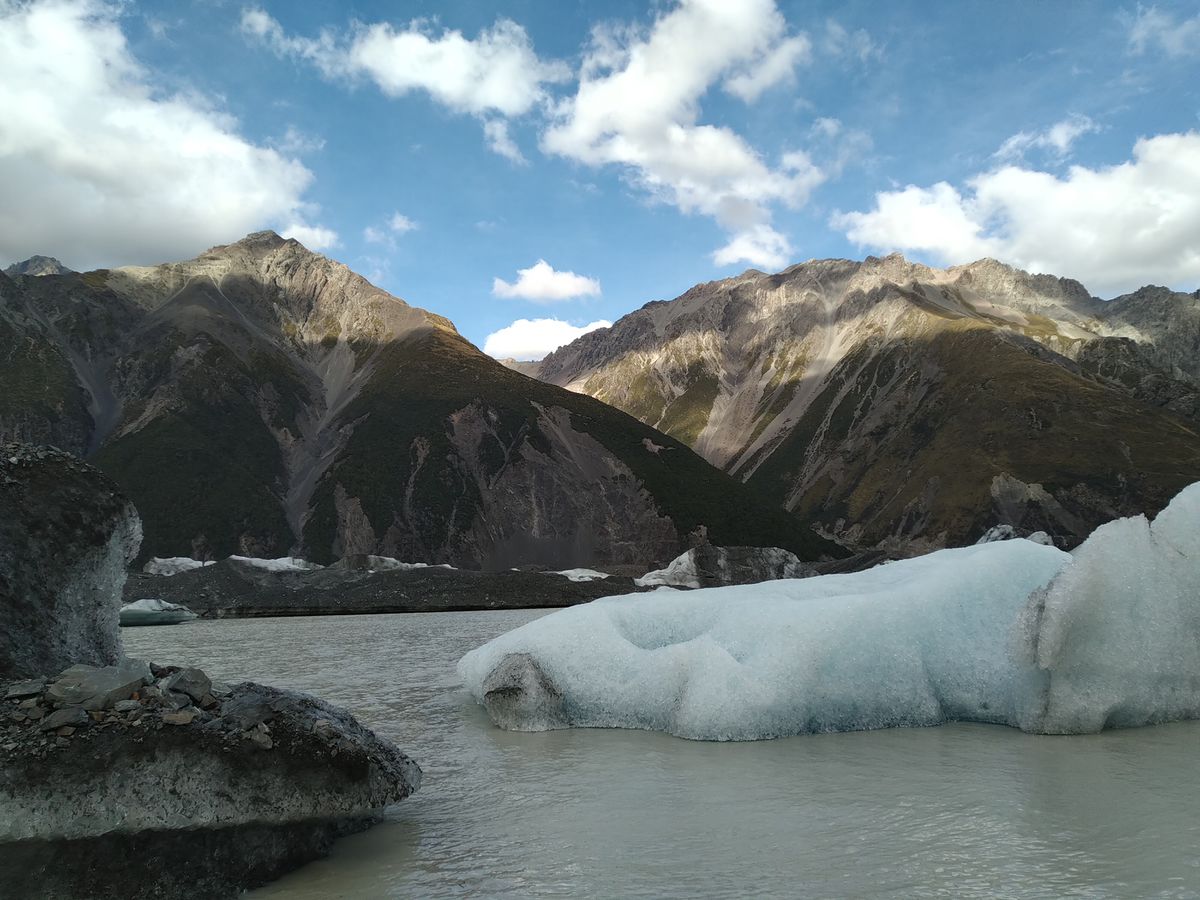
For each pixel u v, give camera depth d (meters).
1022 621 10.14
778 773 8.21
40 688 6.16
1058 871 5.13
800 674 10.33
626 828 6.55
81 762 5.47
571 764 9.03
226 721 6.14
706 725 10.19
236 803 5.75
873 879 5.14
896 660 10.72
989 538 29.08
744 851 5.83
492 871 5.68
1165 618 9.98
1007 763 8.28
